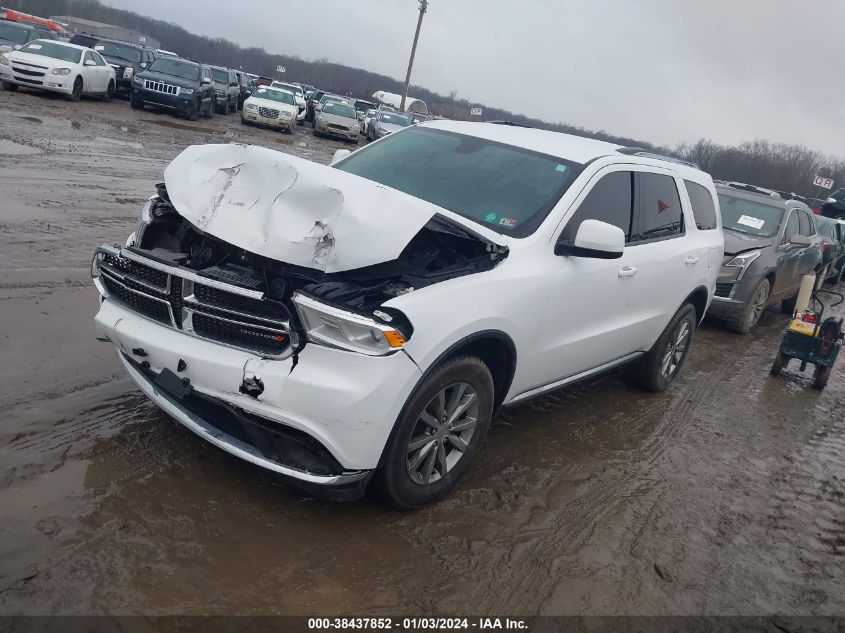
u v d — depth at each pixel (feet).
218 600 8.74
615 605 10.12
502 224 12.91
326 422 9.69
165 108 72.74
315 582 9.40
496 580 10.17
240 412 10.14
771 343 30.22
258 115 81.92
